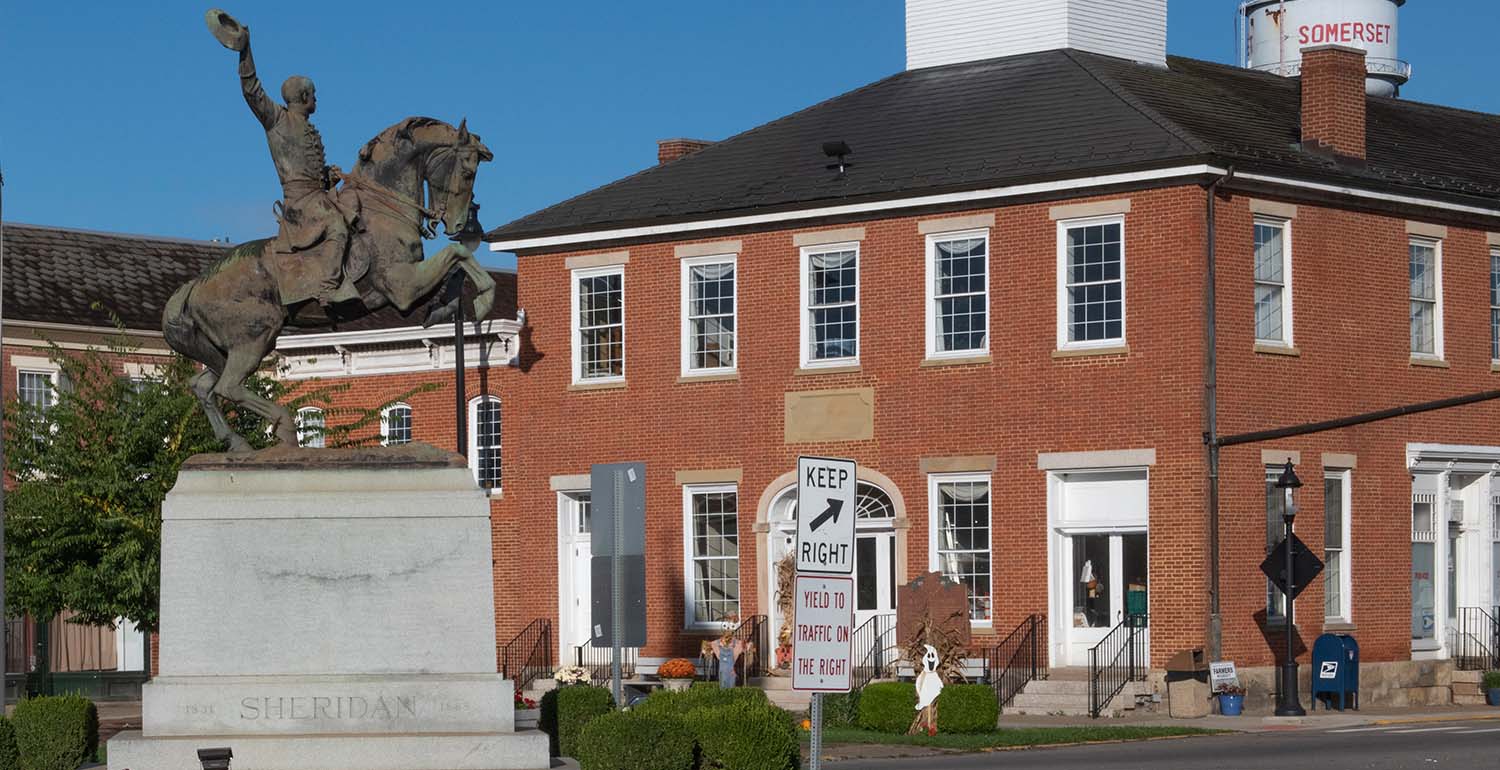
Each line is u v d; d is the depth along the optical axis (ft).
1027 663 133.39
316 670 74.28
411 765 72.84
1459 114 171.73
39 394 167.84
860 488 142.61
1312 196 135.44
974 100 147.02
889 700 113.50
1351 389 137.49
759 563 144.46
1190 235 129.59
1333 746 100.83
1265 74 168.76
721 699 81.05
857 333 142.00
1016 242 135.74
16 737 78.48
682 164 154.71
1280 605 132.57
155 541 121.60
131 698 168.14
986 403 136.67
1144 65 154.30
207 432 124.26
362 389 166.09
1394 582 139.13
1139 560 132.16
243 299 77.77
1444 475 142.92
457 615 74.64
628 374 151.02
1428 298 143.33
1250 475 131.03
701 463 147.64
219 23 76.89
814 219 143.33
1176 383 129.59
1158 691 128.06
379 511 74.79
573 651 153.69
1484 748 97.71
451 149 78.74
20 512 120.37
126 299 177.06
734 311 146.92
